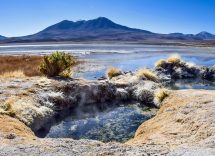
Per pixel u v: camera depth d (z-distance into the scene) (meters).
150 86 22.20
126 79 24.59
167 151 9.32
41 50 88.75
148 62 47.19
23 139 10.88
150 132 13.76
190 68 31.97
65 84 20.70
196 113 13.91
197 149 9.54
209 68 31.59
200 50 92.69
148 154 9.04
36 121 15.62
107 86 21.48
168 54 67.31
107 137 14.72
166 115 15.12
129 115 18.02
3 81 21.56
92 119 17.36
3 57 50.00
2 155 8.81
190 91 19.02
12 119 14.00
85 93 20.47
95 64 43.31
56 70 24.59
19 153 9.02
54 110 17.98
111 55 62.53
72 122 16.84
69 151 9.35
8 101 15.63
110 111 18.84
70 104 19.30
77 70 36.66
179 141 11.45
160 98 19.38
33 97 17.78
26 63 40.22
